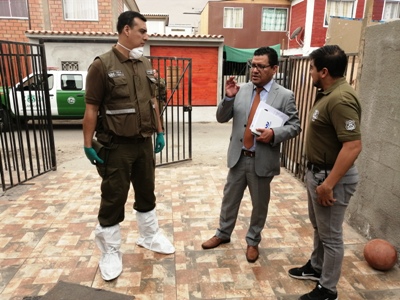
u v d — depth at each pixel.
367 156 3.15
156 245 2.95
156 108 2.78
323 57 2.01
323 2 15.03
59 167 5.79
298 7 16.25
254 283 2.56
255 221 2.82
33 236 3.22
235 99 2.72
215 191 4.48
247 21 17.44
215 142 8.02
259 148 2.57
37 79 4.79
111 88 2.36
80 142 7.92
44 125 5.14
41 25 12.16
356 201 3.37
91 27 12.45
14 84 4.36
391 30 2.78
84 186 4.61
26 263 2.79
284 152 5.54
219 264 2.80
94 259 2.85
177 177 5.06
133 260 2.85
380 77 2.94
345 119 1.91
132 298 2.38
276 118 2.50
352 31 5.96
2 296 2.39
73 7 12.22
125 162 2.51
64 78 8.89
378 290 2.48
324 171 2.14
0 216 3.65
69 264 2.78
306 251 3.02
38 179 4.90
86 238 3.20
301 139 4.87
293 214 3.77
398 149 2.72
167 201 4.12
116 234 2.67
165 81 5.49
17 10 11.95
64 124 10.27
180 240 3.19
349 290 2.48
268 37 17.69
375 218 3.06
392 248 2.68
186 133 9.09
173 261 2.84
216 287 2.51
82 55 11.15
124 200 2.61
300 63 4.88
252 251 2.86
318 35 15.30
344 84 2.01
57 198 4.17
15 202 4.04
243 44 17.72
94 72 2.31
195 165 5.84
